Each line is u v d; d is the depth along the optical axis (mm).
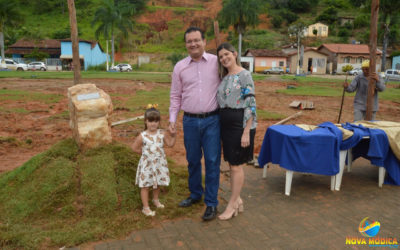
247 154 3496
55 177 3779
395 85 28547
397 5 39156
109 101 4539
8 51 52406
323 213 3701
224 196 4168
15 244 2990
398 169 4602
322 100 16422
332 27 74625
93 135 4309
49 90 17625
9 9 40156
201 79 3453
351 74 47469
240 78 3357
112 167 4051
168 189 4215
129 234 3197
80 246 2982
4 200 3645
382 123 4902
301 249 2943
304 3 89688
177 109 3670
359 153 5121
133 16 86188
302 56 49188
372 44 5422
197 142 3627
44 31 70875
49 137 7609
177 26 82562
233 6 40906
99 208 3557
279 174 5121
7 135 7691
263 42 66562
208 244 3021
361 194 4293
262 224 3430
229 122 3410
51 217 3432
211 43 70500
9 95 14852
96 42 52375
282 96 17953
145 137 3562
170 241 3070
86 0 89000
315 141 4078
